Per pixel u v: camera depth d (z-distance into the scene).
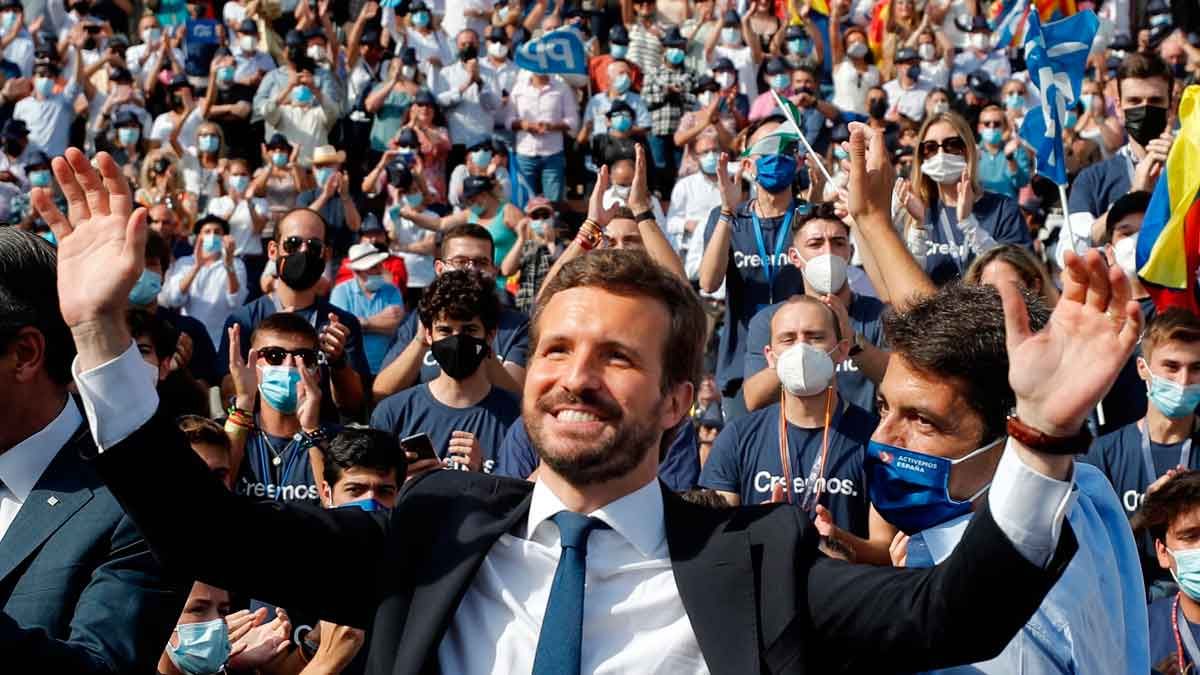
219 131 12.45
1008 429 2.18
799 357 5.48
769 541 2.43
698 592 2.37
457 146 13.03
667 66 13.27
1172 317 5.48
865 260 4.38
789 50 14.01
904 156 11.37
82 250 2.36
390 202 11.66
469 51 13.30
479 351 6.04
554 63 11.56
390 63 13.65
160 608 2.67
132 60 14.48
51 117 13.69
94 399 2.33
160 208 10.25
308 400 5.88
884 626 2.30
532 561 2.45
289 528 2.50
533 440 2.46
